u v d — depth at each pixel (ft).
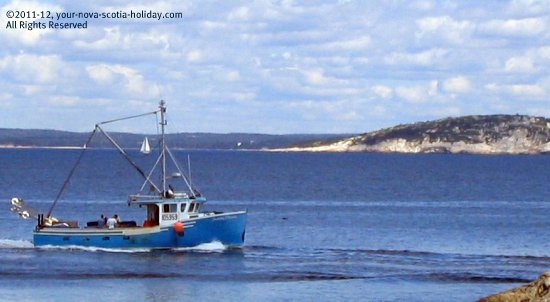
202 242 280.10
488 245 333.83
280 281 239.09
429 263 277.85
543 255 304.91
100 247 280.72
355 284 235.40
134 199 279.08
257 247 309.63
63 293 220.84
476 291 226.58
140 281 236.84
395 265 271.49
